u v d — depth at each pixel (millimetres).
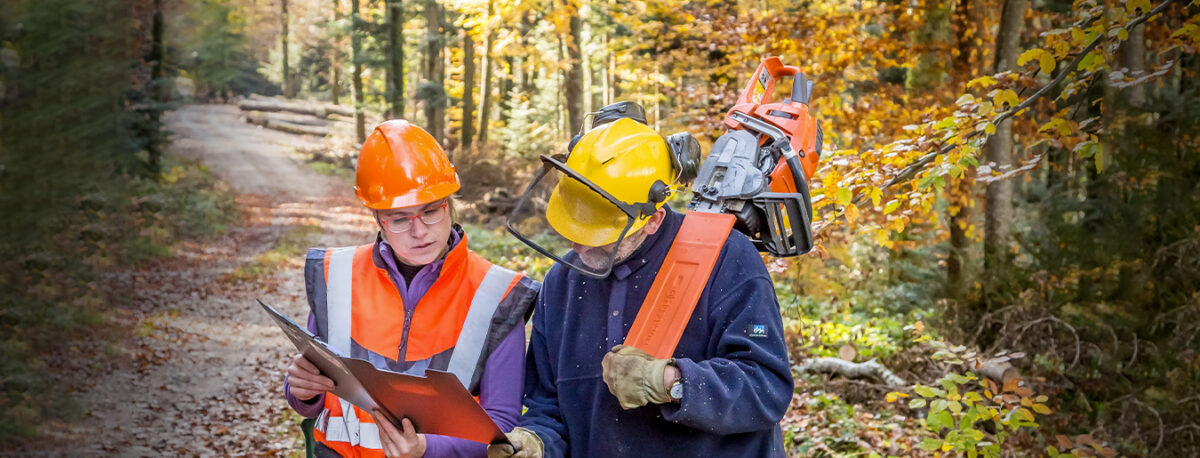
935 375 7012
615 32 15875
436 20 26266
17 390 7113
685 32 10352
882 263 11227
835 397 6797
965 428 3754
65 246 9977
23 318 8422
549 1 15961
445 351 2172
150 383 8062
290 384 2068
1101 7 3383
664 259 1991
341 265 2262
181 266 13719
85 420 6977
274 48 52625
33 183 9641
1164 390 5809
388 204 2082
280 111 45188
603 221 1908
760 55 9984
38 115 9945
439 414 1805
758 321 1888
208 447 6695
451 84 33688
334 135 38906
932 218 9547
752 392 1802
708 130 9398
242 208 20547
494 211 18906
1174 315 5969
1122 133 6371
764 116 2145
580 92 17766
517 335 2211
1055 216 7238
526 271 13016
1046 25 12953
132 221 13312
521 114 26922
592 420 2020
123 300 10664
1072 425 5816
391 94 27500
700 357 1950
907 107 10609
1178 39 3406
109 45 12016
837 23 10203
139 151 16891
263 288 13008
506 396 2146
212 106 44844
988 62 11469
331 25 28141
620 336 1991
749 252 1974
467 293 2205
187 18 18578
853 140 10227
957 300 8648
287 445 6832
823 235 4066
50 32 10336
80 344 8672
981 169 3764
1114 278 6461
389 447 1938
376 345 2172
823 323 8500
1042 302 6938
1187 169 6160
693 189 2086
